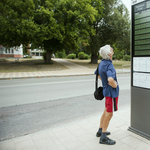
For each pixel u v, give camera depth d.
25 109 4.88
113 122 3.57
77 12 18.14
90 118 3.93
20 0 16.86
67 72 16.36
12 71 16.14
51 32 18.02
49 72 16.06
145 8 2.63
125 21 24.12
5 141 2.87
